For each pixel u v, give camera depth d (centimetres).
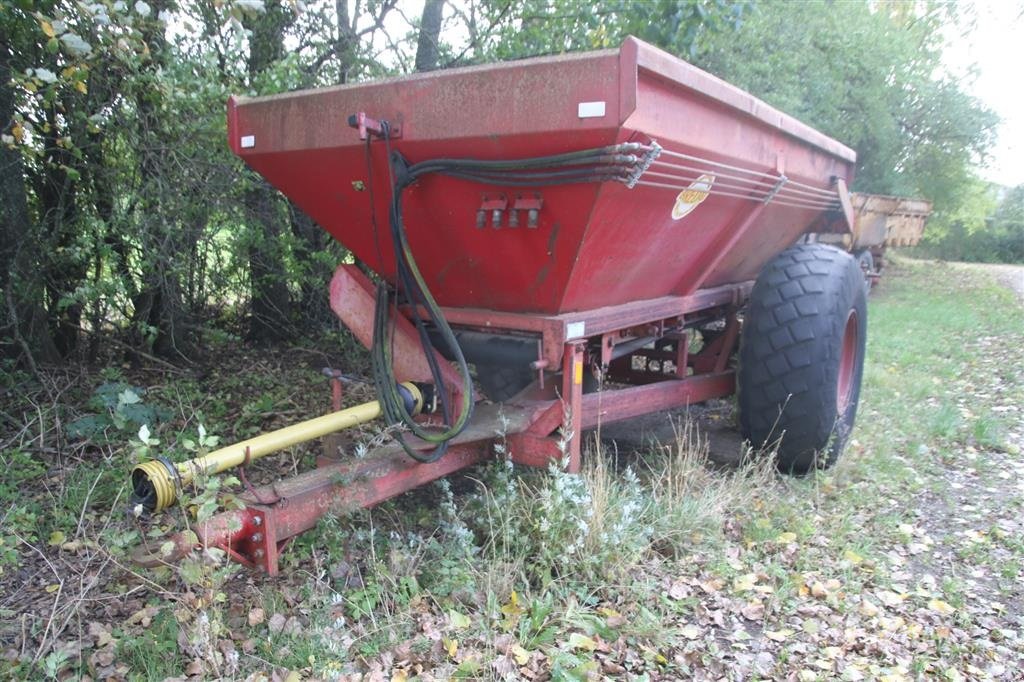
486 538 359
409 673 277
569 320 358
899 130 1922
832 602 338
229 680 259
